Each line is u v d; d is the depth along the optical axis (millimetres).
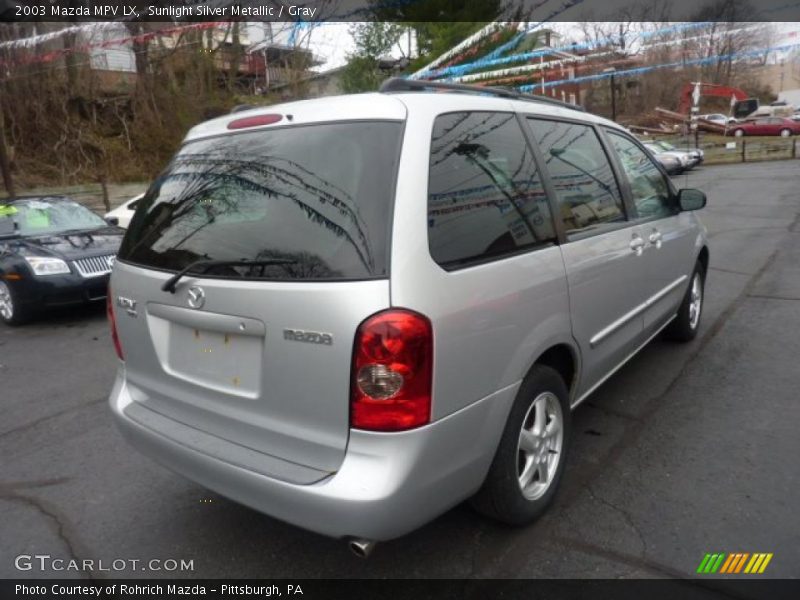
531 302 2523
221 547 2801
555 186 2934
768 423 3631
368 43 20609
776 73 57062
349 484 2021
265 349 2189
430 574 2520
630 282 3520
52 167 19531
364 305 1982
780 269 7633
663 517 2797
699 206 4328
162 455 2602
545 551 2609
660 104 41844
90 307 7906
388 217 2072
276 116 2516
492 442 2383
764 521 2727
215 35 20516
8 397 4895
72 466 3648
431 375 2045
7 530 3000
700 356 4770
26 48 17766
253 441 2352
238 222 2383
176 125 21391
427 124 2301
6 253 7145
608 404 4008
